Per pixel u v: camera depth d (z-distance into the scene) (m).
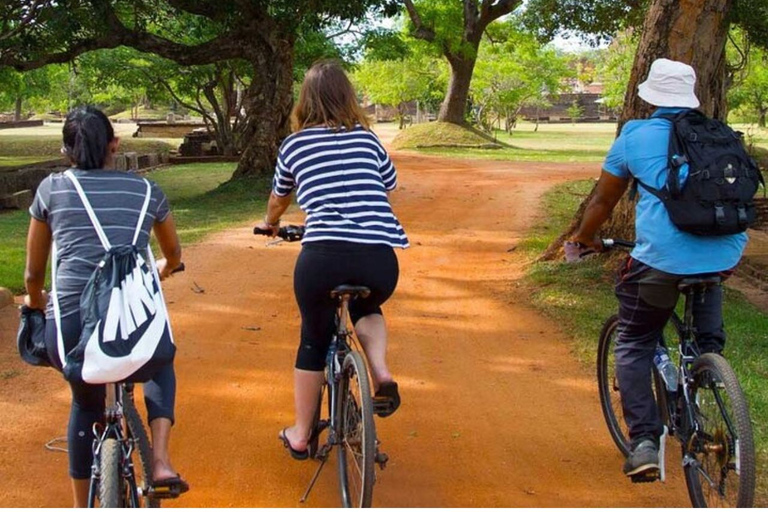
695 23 7.98
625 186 4.03
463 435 4.93
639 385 4.00
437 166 25.80
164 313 3.28
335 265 3.77
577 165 26.62
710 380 3.71
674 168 3.70
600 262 8.74
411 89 52.09
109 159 3.48
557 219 13.39
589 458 4.65
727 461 3.56
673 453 4.65
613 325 4.62
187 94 34.66
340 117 3.97
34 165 25.30
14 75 30.36
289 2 17.22
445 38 35.53
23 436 4.83
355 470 3.92
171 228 3.63
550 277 8.59
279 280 8.79
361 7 17.03
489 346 6.66
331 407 4.00
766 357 6.20
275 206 4.12
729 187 3.65
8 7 16.83
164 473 3.31
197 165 30.03
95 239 3.31
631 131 3.90
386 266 3.84
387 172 4.06
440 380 5.86
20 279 8.53
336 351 3.98
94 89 35.81
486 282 8.87
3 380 5.67
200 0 18.38
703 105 8.16
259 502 4.12
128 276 3.20
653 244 3.78
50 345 3.32
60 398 5.39
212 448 4.71
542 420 5.16
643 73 8.23
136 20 18.89
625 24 24.88
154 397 3.52
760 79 40.97
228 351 6.41
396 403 3.86
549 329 7.09
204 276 8.95
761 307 8.02
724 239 3.75
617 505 4.12
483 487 4.30
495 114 58.38
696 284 3.76
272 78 18.98
